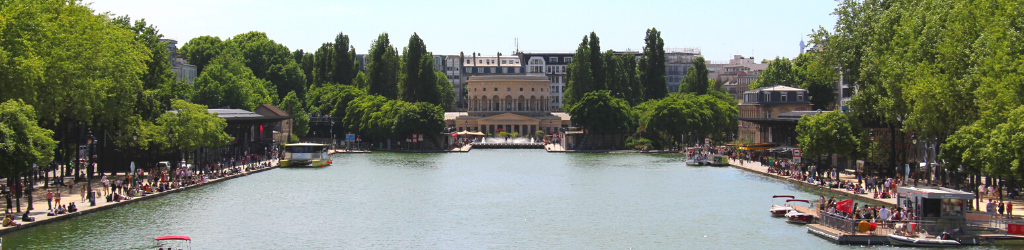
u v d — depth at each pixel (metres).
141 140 129.62
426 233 88.31
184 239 71.69
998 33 87.31
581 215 101.00
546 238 85.31
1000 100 83.31
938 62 99.94
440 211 104.88
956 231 76.12
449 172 167.62
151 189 113.75
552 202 114.00
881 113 117.94
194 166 147.88
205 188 128.25
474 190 130.38
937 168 115.06
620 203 112.19
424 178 152.25
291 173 161.75
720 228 89.50
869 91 118.75
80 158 152.50
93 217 92.81
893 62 106.94
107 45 112.81
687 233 87.00
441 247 80.69
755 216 97.62
